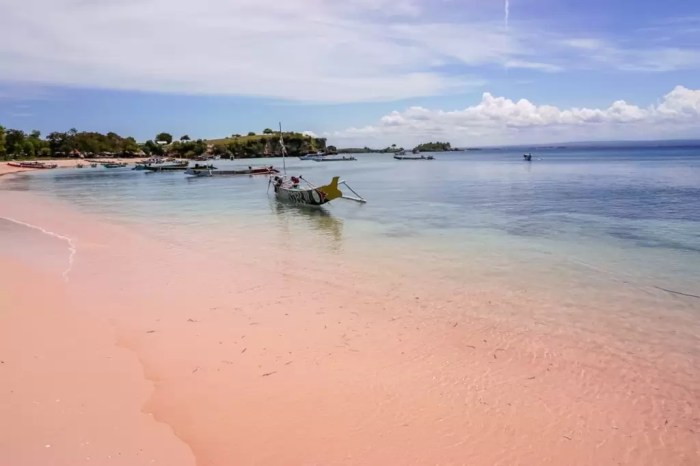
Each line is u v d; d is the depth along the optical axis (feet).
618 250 63.57
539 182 184.75
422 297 44.80
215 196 155.12
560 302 43.21
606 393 27.99
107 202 139.95
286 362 31.42
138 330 36.68
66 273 53.57
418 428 24.35
